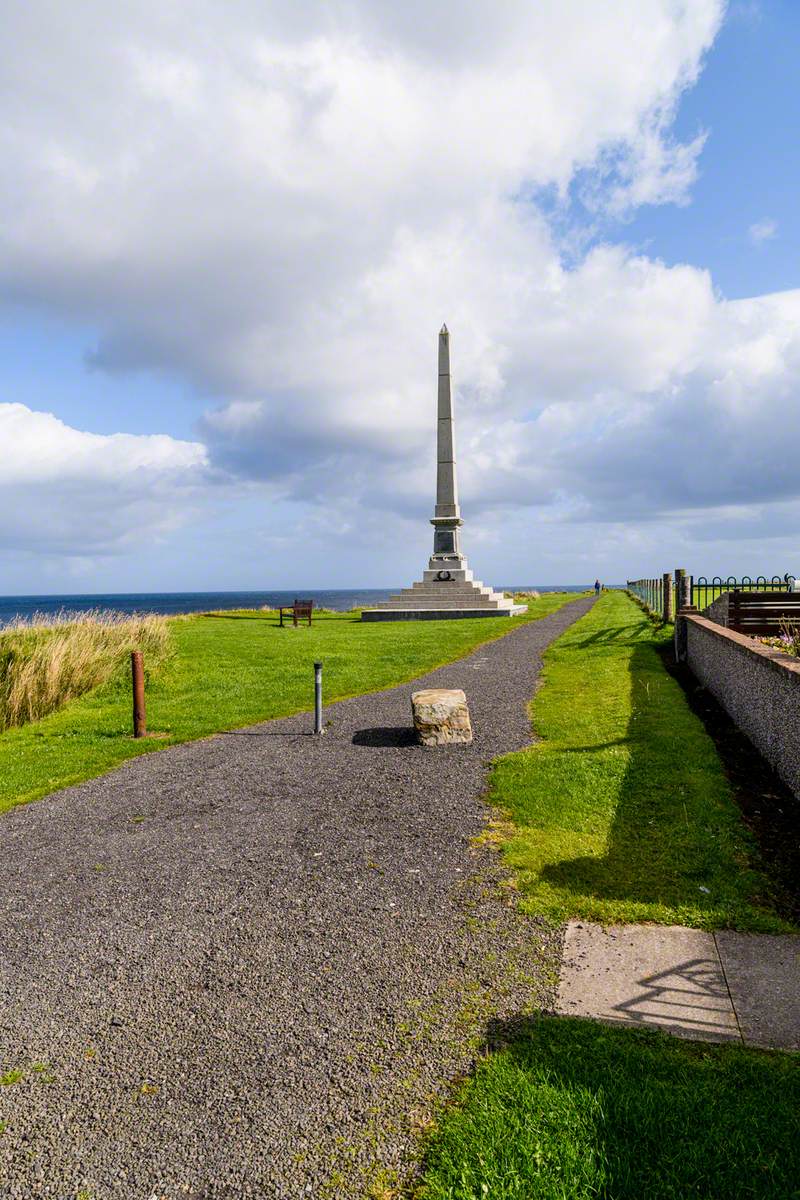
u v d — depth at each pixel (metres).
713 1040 3.56
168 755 10.16
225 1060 3.64
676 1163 2.81
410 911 5.18
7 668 13.56
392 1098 3.31
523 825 6.72
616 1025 3.71
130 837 7.01
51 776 9.27
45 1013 4.11
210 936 4.95
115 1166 3.02
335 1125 3.17
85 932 5.09
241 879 5.90
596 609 37.50
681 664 15.48
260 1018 3.98
